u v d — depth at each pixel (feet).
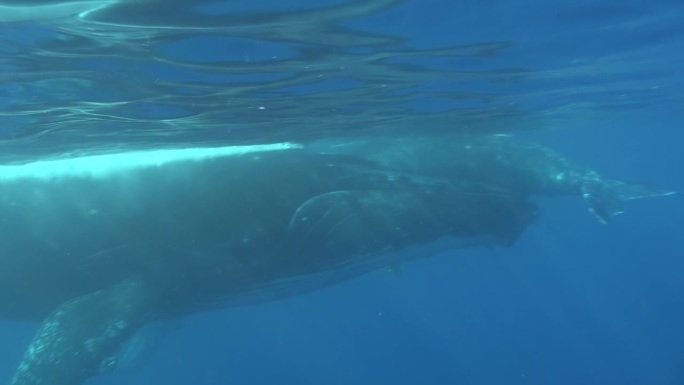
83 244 39.47
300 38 32.83
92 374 34.32
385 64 40.55
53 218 39.55
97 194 39.83
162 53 32.96
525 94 59.26
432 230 45.57
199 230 40.14
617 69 53.11
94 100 40.96
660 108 94.48
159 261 39.83
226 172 40.75
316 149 55.67
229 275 41.29
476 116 66.80
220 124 51.72
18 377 32.73
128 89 38.99
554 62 46.42
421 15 31.71
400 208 44.09
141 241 39.65
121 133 50.21
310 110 51.70
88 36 29.07
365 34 33.65
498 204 48.62
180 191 40.06
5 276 40.32
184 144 56.39
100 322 36.63
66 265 39.63
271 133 57.82
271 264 41.75
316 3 27.91
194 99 43.19
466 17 33.01
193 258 40.32
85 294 39.91
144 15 27.07
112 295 38.55
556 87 57.93
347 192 42.98
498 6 32.01
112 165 40.70
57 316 37.14
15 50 30.32
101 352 34.99
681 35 41.81
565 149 158.20
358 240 42.78
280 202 41.06
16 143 49.57
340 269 43.80
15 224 39.58
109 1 25.11
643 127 126.21
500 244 50.93
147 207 39.68
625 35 40.52
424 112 59.67
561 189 55.83
